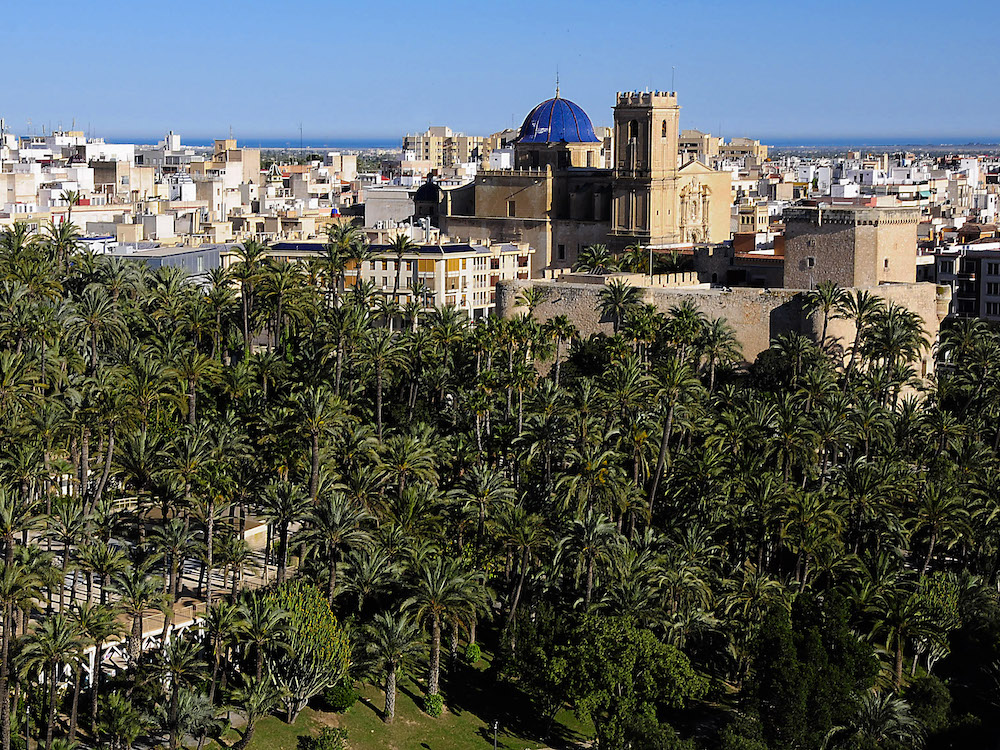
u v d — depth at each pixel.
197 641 193.25
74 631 175.62
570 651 192.25
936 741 191.38
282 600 190.50
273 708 187.50
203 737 177.88
